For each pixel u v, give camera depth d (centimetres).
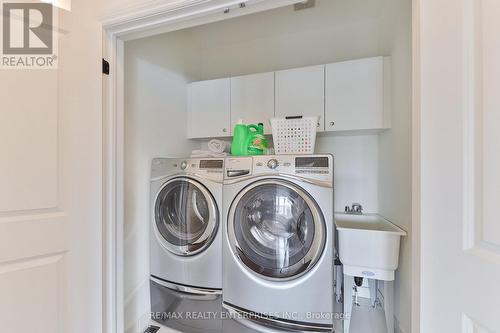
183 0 101
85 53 113
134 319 168
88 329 111
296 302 139
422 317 75
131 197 170
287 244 145
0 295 89
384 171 187
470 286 61
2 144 90
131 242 169
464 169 64
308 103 193
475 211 61
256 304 146
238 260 150
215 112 224
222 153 181
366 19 207
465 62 64
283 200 147
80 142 111
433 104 73
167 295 171
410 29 134
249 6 103
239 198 152
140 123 180
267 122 205
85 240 111
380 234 146
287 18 207
